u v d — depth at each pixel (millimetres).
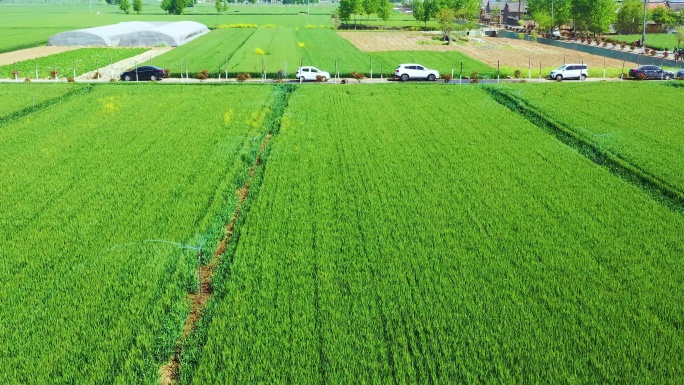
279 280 18781
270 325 16281
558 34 120375
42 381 13953
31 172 29188
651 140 35594
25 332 15789
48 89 51188
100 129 37750
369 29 140875
